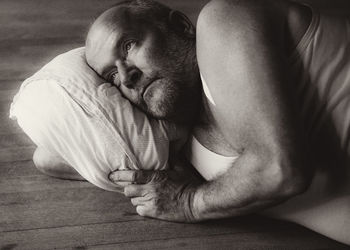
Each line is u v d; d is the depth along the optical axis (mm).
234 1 1251
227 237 1480
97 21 1388
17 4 2760
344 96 1298
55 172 1686
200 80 1397
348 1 2697
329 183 1363
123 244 1473
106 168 1497
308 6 1333
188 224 1517
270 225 1511
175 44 1370
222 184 1368
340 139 1318
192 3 2727
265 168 1227
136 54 1346
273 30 1239
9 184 1684
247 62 1193
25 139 1864
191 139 1527
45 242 1481
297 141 1201
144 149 1464
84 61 1516
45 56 2348
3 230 1523
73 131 1458
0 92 2098
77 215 1570
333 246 1442
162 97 1365
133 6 1391
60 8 2723
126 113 1451
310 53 1278
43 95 1478
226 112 1247
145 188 1496
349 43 1305
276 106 1188
